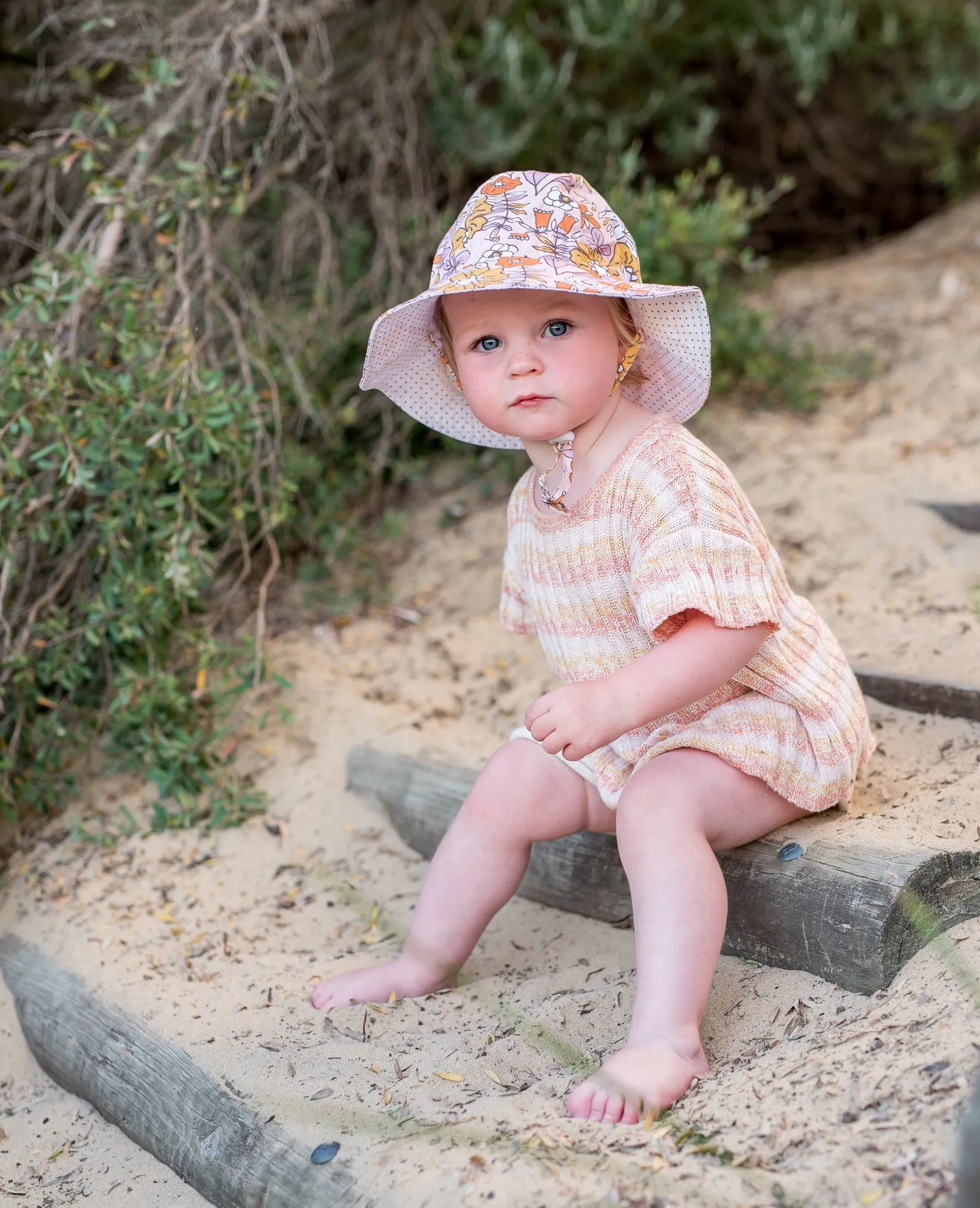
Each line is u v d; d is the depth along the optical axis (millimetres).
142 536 3023
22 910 2656
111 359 3221
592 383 1954
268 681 3270
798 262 5633
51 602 3057
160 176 3244
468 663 3295
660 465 1975
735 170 5770
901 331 4484
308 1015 2148
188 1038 2105
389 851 2770
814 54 4953
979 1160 1351
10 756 2895
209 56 3365
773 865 2008
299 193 4031
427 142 4586
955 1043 1585
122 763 3004
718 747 1984
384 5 4516
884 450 3742
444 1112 1769
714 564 1894
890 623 2969
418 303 1961
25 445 2768
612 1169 1521
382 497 4164
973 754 2400
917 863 1897
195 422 2840
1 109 4254
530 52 4777
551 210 1987
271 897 2635
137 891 2652
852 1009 1833
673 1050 1739
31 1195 2014
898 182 5875
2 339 2926
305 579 3760
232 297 3926
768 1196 1433
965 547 3225
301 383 3578
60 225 3918
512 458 4059
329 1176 1682
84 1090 2213
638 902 1879
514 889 2199
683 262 4230
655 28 4934
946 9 5363
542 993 2139
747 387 4316
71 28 3928
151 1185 1975
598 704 1841
